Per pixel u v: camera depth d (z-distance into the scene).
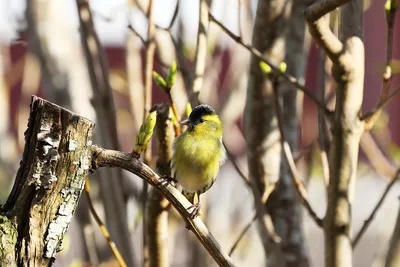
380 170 13.38
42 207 5.66
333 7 7.20
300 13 11.33
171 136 8.35
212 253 6.23
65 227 5.70
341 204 7.88
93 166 5.88
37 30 13.23
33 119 5.69
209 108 8.95
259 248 15.78
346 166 7.87
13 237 5.61
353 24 7.80
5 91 16.81
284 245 10.70
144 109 8.73
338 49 7.65
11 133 19.23
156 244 8.42
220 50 14.32
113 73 16.48
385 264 8.57
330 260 7.93
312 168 13.45
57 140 5.65
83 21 9.65
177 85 11.82
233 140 17.41
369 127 7.91
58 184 5.67
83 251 12.33
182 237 16.84
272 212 10.77
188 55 13.36
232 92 13.84
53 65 13.16
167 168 8.49
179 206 6.15
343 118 7.86
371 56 21.97
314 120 20.44
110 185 9.64
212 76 13.70
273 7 10.12
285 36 10.27
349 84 7.80
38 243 5.64
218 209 15.66
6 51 17.22
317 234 22.27
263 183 10.70
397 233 8.52
